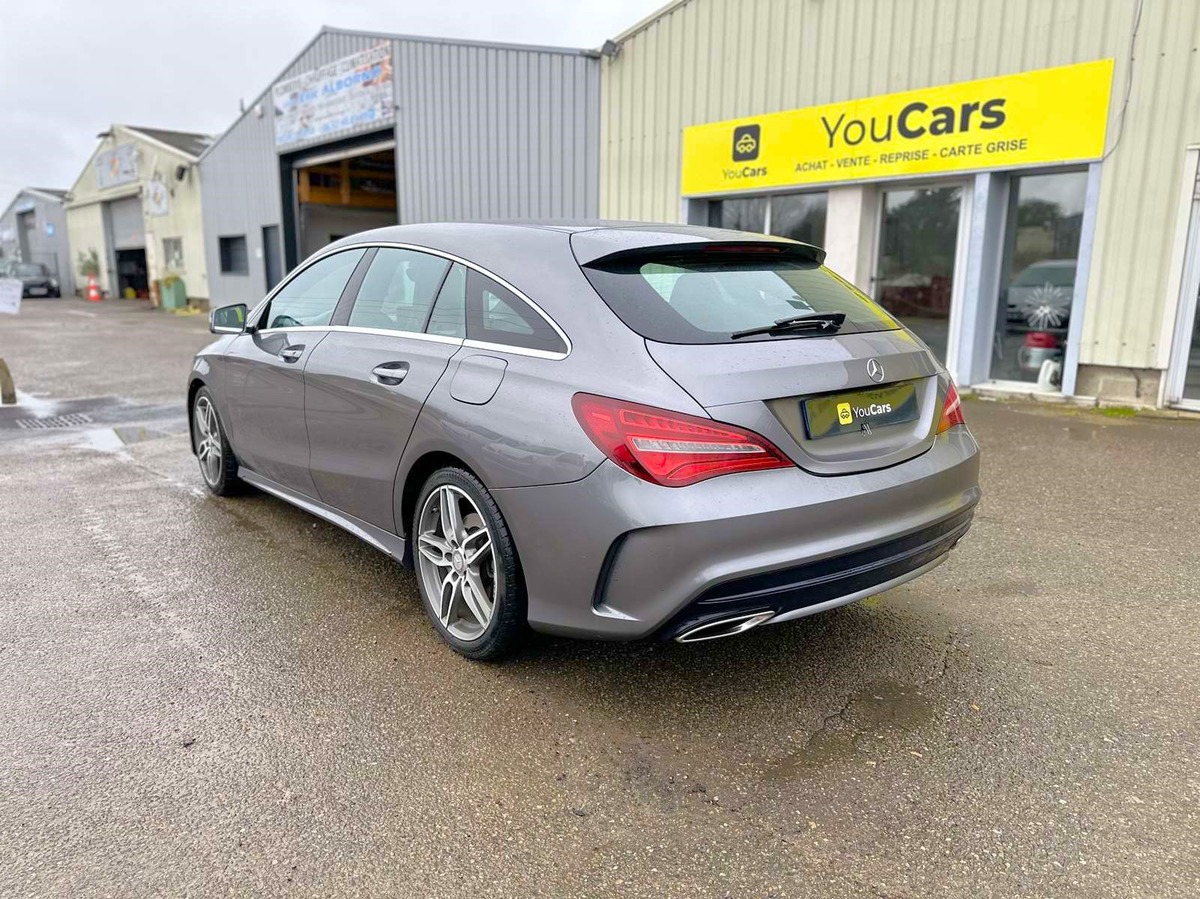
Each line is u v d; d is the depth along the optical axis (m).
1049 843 2.27
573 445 2.65
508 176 13.29
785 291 3.17
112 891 2.09
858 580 2.75
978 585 4.00
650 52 11.34
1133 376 8.05
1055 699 2.99
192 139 32.56
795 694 3.03
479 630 3.24
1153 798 2.45
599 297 2.84
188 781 2.53
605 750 2.70
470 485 3.06
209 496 5.48
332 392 3.81
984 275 8.87
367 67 15.62
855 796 2.47
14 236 44.47
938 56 8.72
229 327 5.01
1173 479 5.70
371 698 3.00
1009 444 6.71
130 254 36.03
